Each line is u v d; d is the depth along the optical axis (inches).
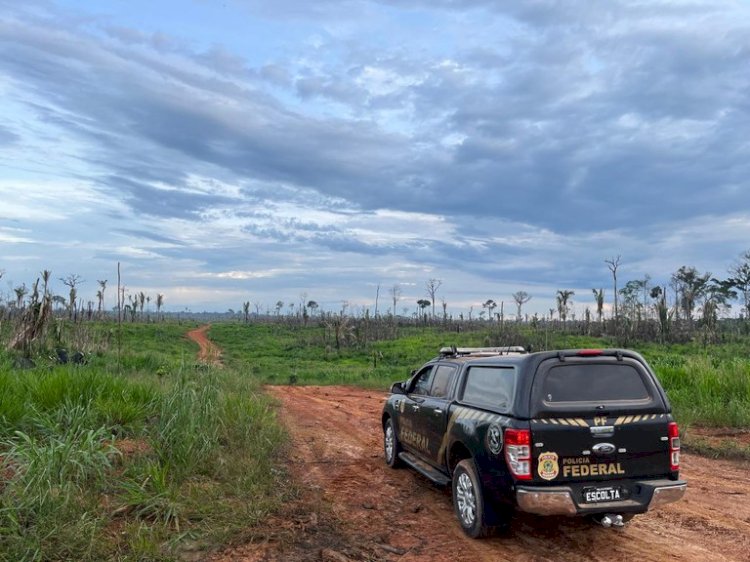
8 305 1034.7
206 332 3085.6
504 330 1996.8
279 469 320.2
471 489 230.4
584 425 206.5
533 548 219.8
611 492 205.6
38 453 233.9
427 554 213.9
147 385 437.1
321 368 1462.8
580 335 2223.2
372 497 285.0
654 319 2290.8
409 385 324.8
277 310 4847.4
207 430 326.0
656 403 215.8
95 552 193.5
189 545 210.7
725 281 2375.7
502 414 215.2
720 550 218.1
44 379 390.9
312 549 215.2
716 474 340.5
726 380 547.2
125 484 241.1
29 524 204.8
